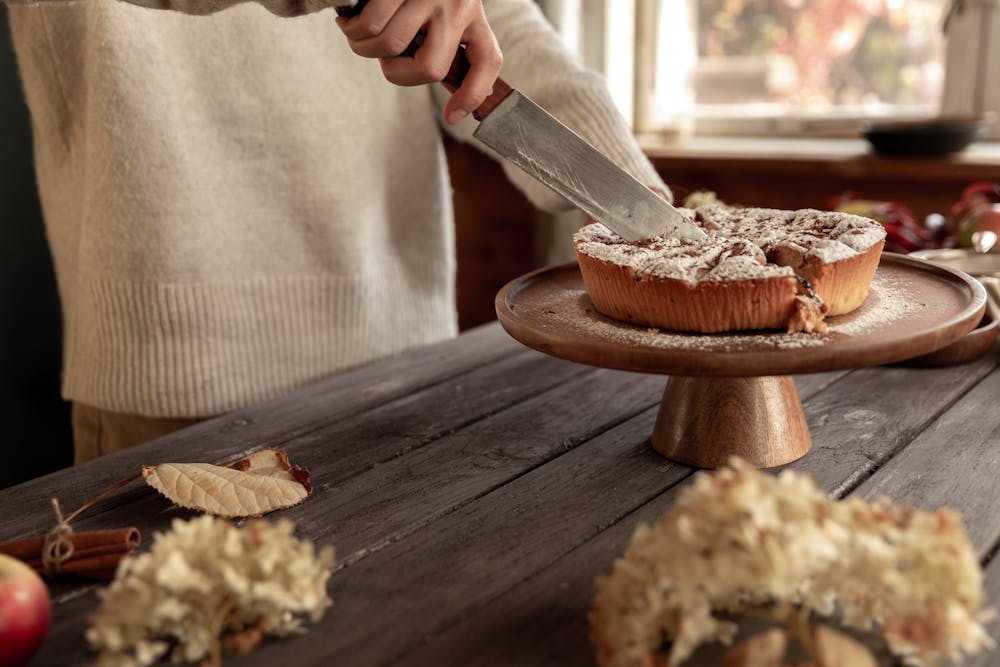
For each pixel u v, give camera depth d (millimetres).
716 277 912
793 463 954
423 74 969
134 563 763
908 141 1910
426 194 1417
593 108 1218
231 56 1240
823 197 2088
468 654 770
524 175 1288
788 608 741
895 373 1121
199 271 1255
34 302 1547
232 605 762
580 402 1083
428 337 1451
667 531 732
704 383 956
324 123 1302
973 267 1213
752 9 2350
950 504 889
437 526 889
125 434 1325
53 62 1225
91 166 1214
